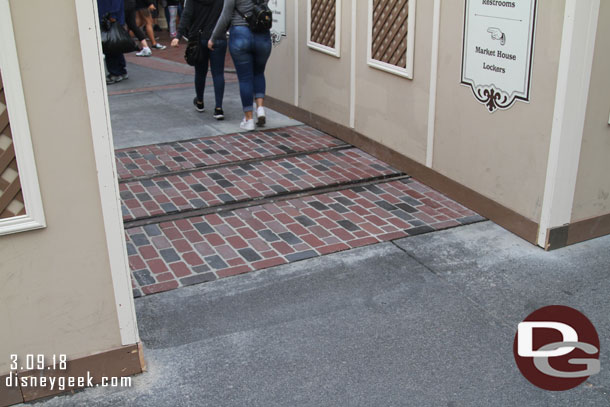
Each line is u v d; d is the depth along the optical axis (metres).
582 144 4.31
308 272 4.21
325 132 7.29
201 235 4.76
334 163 6.27
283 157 6.46
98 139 2.84
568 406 2.99
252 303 3.86
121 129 7.43
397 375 3.21
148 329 3.62
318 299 3.90
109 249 3.01
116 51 9.48
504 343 3.45
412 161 5.84
